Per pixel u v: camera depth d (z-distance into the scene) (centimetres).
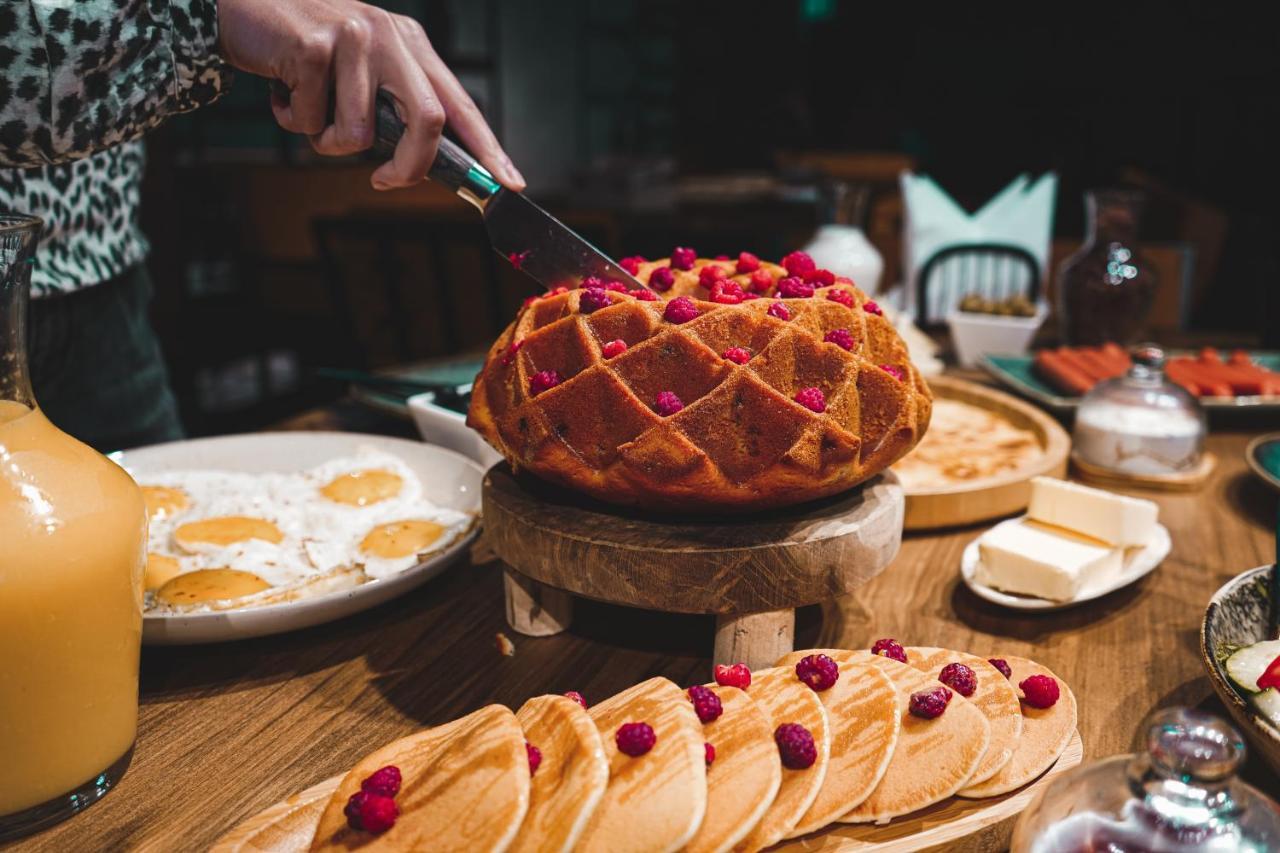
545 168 986
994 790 93
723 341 119
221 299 541
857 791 90
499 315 387
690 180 709
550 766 88
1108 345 265
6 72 107
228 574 129
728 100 1020
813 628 136
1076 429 204
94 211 176
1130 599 146
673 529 116
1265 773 103
